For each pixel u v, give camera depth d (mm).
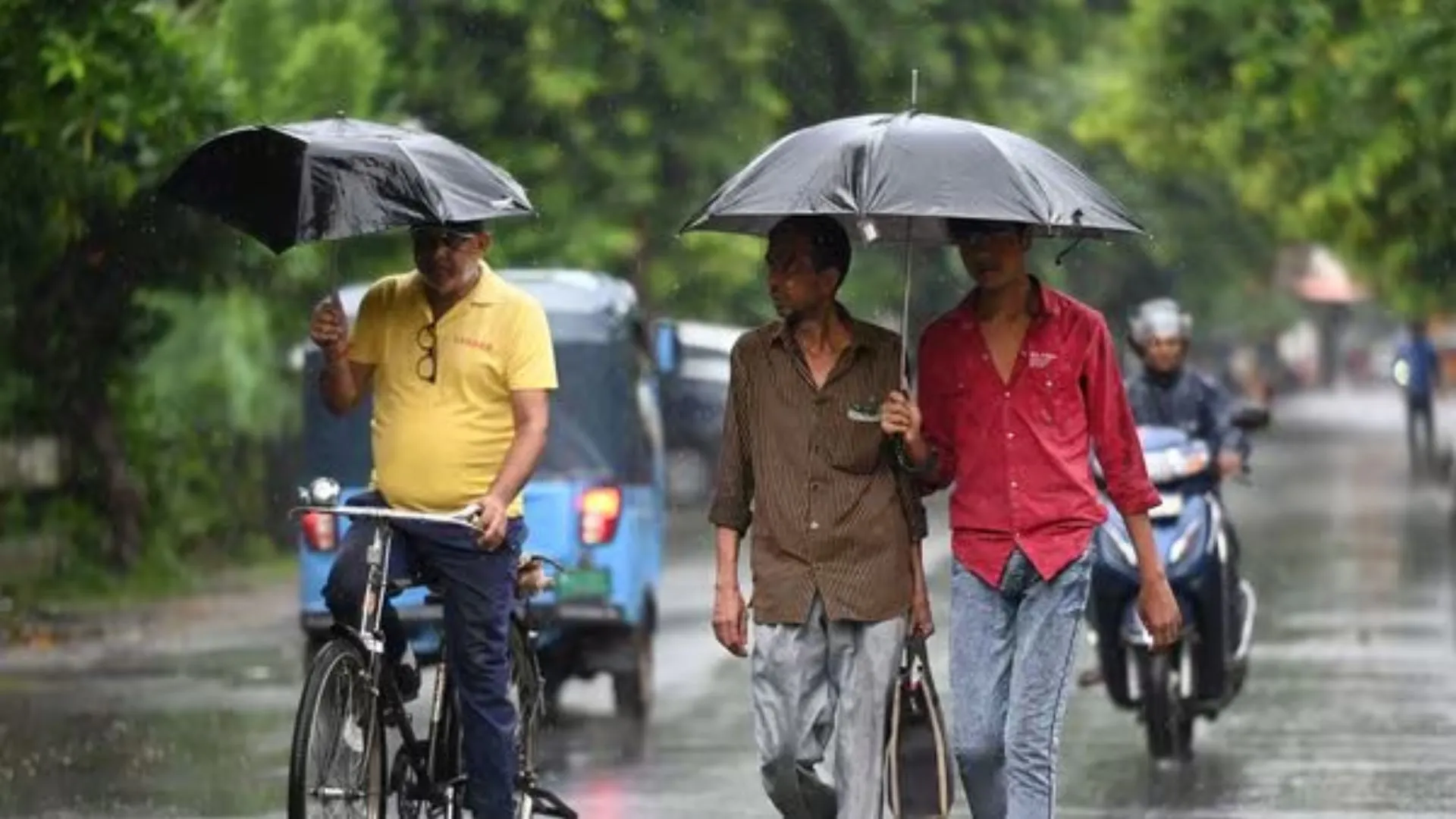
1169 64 82875
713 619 25156
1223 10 80062
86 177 59688
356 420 45250
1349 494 113625
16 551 72188
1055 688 24938
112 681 51250
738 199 24000
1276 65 77188
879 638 24750
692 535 91562
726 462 25141
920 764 24859
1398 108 75250
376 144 25859
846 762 24812
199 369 84062
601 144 72375
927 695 24984
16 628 62094
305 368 45344
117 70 55375
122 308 70188
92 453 73750
